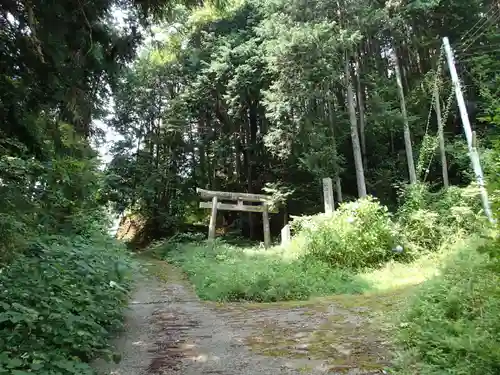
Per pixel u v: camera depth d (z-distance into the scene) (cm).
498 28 1647
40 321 329
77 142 733
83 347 348
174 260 1492
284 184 1814
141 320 588
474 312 429
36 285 367
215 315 633
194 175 2405
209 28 2083
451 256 843
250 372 368
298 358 400
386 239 1126
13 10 481
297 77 1537
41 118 593
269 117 1683
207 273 1024
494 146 377
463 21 1741
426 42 1788
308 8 1552
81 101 632
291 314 618
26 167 525
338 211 1230
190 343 468
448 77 1702
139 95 2367
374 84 1656
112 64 631
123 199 2214
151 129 2427
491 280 471
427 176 1706
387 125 1633
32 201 571
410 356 362
